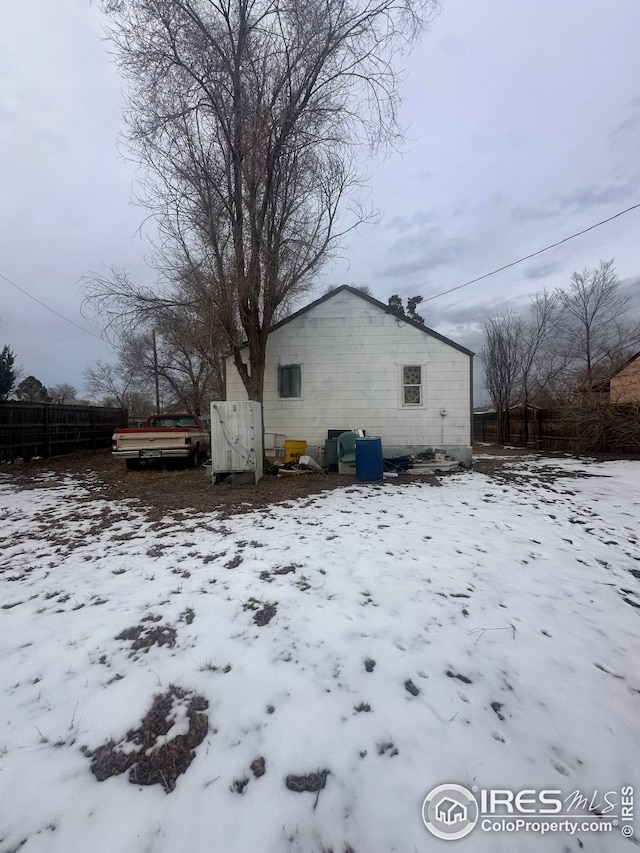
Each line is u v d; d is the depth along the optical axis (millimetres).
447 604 3260
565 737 2008
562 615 3131
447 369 11430
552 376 25297
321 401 11547
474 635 2838
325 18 8328
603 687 2357
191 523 5676
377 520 5723
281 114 8648
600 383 17422
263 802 1668
